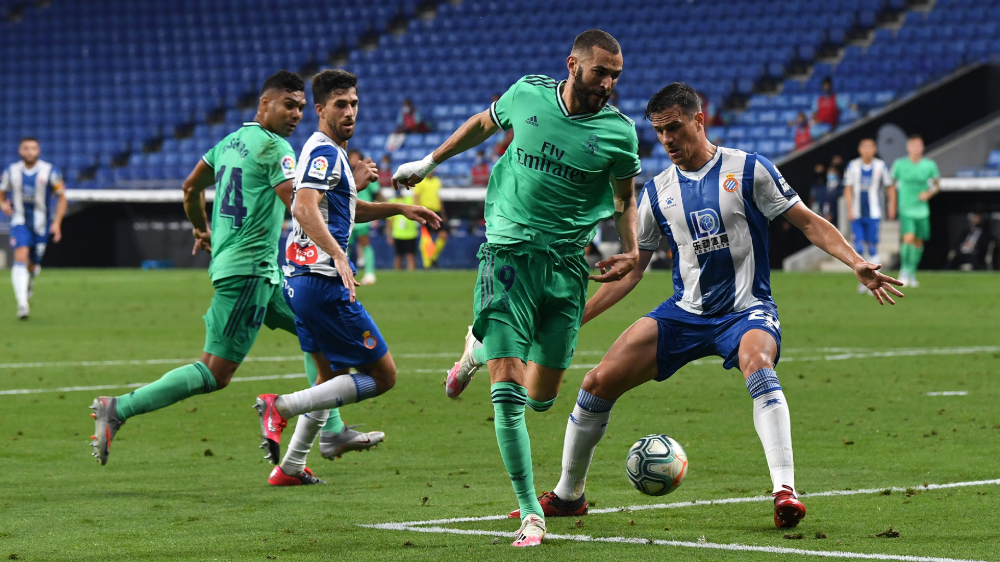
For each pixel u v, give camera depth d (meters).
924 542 17.45
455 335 52.44
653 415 31.50
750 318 20.27
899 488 21.91
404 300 71.50
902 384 36.91
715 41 126.00
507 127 20.09
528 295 18.95
